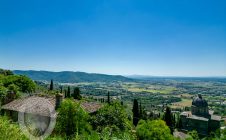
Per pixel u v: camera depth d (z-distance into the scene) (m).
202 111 105.44
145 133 45.78
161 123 47.53
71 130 23.00
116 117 26.16
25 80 83.44
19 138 9.88
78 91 89.25
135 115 79.69
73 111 23.69
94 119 26.45
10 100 43.47
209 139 82.19
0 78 80.06
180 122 104.19
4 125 9.95
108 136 12.82
